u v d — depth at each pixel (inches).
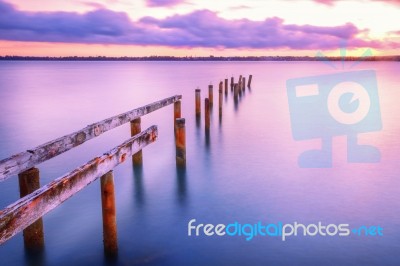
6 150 462.9
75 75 2340.1
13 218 107.3
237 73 2524.6
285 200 272.8
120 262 191.9
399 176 324.5
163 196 284.5
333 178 320.8
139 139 206.7
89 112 776.3
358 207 258.2
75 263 190.7
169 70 3302.2
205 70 3218.5
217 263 190.1
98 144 475.5
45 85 1470.2
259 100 943.7
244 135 514.0
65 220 241.3
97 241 212.7
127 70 3378.4
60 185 131.0
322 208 257.6
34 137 539.8
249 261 191.5
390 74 2199.8
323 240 211.2
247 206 263.4
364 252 198.2
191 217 247.3
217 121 631.2
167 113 749.3
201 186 304.8
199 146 449.1
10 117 711.1
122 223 238.8
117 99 997.2
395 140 473.1
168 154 408.5
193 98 1021.8
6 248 203.0
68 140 193.2
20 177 168.2
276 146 446.6
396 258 192.4
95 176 159.8
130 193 291.0
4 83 1584.6
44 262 192.4
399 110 744.3
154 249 205.2
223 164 367.2
